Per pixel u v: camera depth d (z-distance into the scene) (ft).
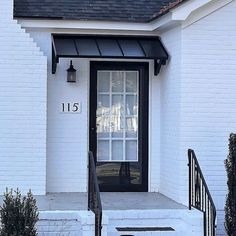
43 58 38.75
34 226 29.50
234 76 37.17
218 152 36.99
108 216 33.01
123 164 41.39
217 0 36.76
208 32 36.91
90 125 40.98
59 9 40.04
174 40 38.01
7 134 38.52
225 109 37.09
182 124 36.73
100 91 41.22
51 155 40.40
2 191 38.47
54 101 40.40
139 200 37.88
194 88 36.81
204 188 33.12
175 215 34.45
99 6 40.88
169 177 38.81
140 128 41.37
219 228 36.73
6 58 38.50
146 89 41.34
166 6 39.50
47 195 39.01
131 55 38.99
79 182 40.68
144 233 33.12
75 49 38.99
